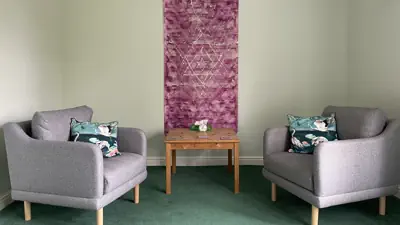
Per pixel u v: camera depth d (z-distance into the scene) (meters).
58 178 2.16
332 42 3.82
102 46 3.81
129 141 2.75
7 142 2.25
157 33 3.80
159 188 3.09
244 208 2.60
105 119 3.86
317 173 2.11
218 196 2.87
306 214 2.47
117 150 2.63
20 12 2.92
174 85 3.84
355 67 3.63
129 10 3.79
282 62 3.85
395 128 2.33
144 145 2.74
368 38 3.36
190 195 2.90
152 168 3.79
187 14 3.78
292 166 2.38
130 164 2.46
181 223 2.32
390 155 2.31
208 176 3.48
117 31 3.80
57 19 3.65
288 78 3.86
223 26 3.80
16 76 2.86
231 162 3.63
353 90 3.68
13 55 2.81
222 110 3.88
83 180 2.11
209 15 3.79
